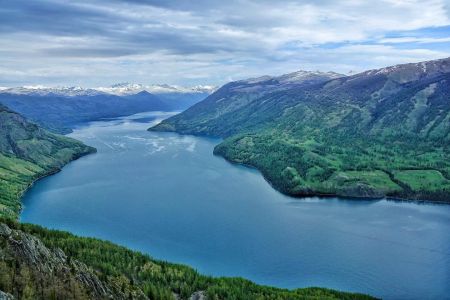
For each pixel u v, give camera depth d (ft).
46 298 411.75
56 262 484.74
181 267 641.81
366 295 624.18
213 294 562.66
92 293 465.88
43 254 479.82
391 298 643.86
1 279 400.47
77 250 593.83
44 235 627.46
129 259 620.90
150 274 593.42
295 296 582.76
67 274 472.44
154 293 538.47
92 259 570.46
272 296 578.25
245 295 570.05
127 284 533.96
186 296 564.71
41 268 454.40
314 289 631.15
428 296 647.56
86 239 650.84
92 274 501.56
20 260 445.78
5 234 468.34
